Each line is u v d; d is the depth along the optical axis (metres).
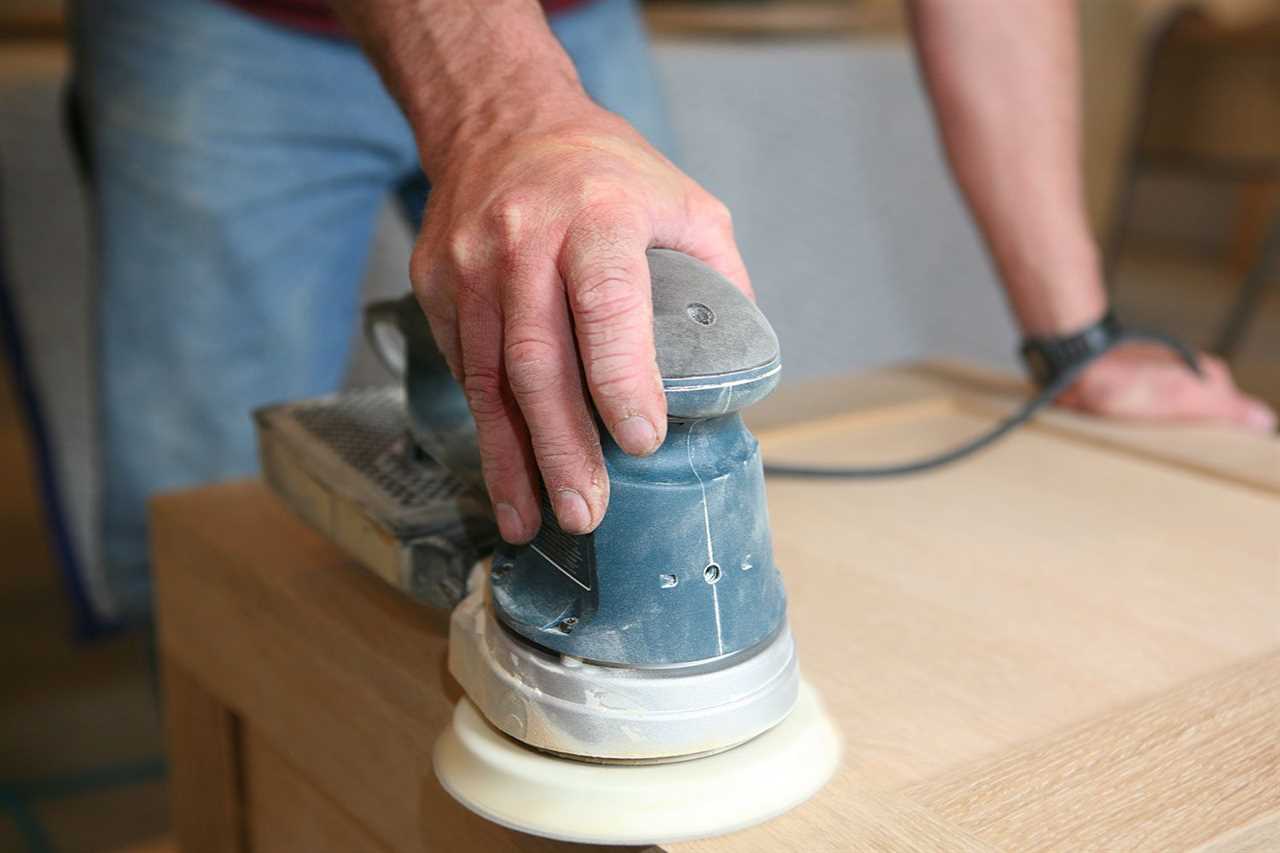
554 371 0.43
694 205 0.49
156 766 1.46
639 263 0.43
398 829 0.56
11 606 1.80
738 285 0.50
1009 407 0.97
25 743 1.49
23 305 1.43
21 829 1.34
